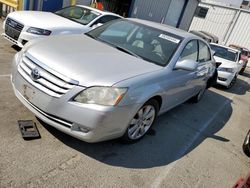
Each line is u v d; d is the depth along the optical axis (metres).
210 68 6.30
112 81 3.17
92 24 7.75
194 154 4.25
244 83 13.52
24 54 3.55
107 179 3.09
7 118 3.61
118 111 3.15
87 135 3.10
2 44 7.23
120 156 3.56
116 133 3.35
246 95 10.42
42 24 6.65
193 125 5.43
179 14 19.30
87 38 4.43
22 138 3.31
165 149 4.12
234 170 4.14
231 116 6.87
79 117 3.04
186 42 4.63
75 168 3.10
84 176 3.03
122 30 4.73
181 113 5.91
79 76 3.11
